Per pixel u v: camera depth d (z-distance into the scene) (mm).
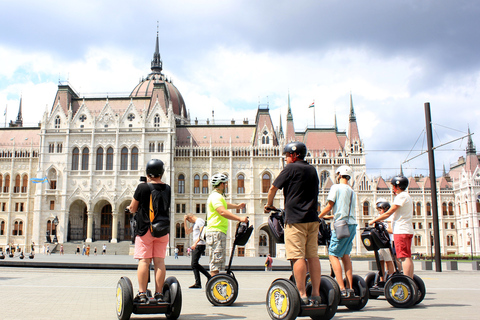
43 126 105438
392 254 15141
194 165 113000
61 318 11094
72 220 106625
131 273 30875
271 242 113562
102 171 103688
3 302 13961
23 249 107375
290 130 149000
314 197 10820
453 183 131625
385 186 125750
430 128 41531
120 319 10609
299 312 10195
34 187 110938
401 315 11664
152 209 11219
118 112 112000
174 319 11016
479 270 40906
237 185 112438
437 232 38156
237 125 120750
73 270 35031
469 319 10742
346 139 150625
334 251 13297
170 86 146000
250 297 16438
